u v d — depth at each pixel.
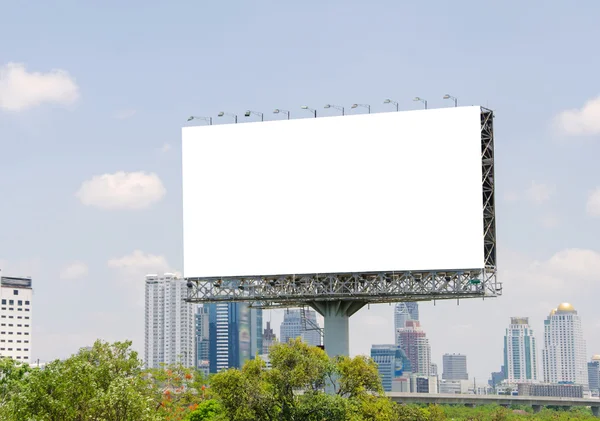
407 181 97.00
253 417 74.56
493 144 97.12
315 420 73.62
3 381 70.88
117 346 70.56
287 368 75.62
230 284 100.19
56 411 59.03
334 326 98.38
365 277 98.19
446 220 95.88
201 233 100.69
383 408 77.94
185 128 102.12
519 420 164.12
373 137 98.25
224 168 101.06
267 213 99.69
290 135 100.19
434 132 97.00
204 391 107.56
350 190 98.19
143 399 61.44
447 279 95.88
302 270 98.25
